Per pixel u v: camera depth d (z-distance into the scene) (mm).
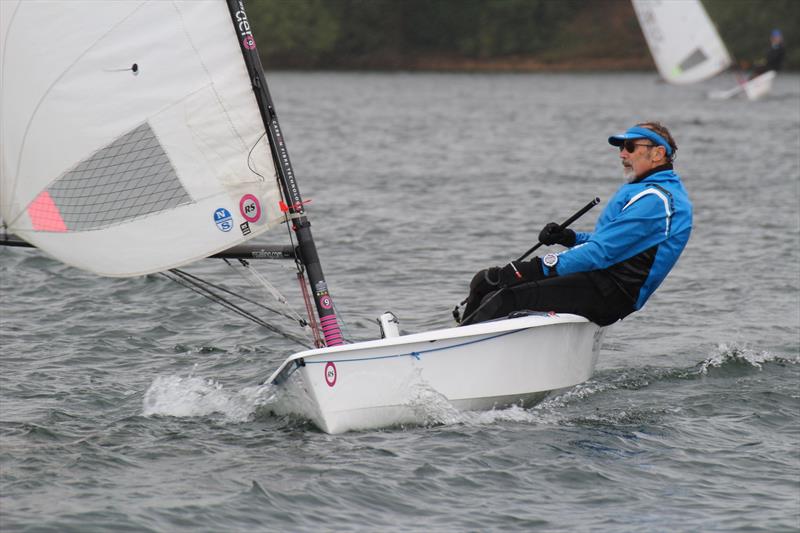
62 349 30062
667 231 24703
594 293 25062
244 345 30875
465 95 177375
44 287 37281
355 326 33375
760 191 65812
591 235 26219
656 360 29672
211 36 22938
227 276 40156
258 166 23281
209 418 24031
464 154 89938
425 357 22984
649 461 21578
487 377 23766
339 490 19781
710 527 18625
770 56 164875
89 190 22859
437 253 46094
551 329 24469
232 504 19125
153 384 26516
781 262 44000
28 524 18203
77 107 22609
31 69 22422
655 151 24953
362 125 118812
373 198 63250
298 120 125188
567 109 145250
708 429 23625
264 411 24188
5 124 22562
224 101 23047
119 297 36188
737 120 124625
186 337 31750
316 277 23500
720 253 45906
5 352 29547
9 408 24734
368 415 22859
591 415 24562
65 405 25047
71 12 22422
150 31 22750
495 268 25281
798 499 19828
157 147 22891
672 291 38719
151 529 18141
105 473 20578
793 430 23688
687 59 156250
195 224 23172
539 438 22719
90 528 18125
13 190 22797
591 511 19219
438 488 20016
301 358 22016
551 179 73000
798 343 31609
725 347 30906
